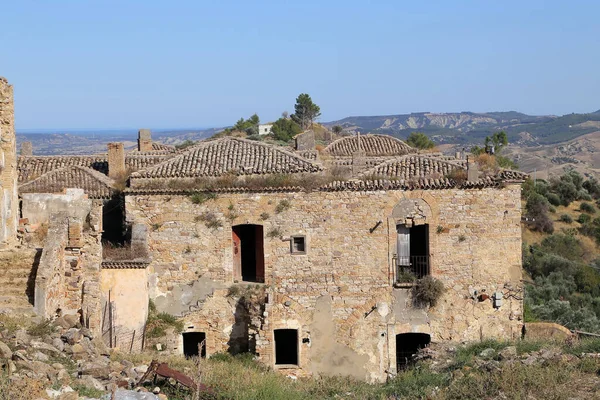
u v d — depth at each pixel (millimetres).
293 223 35312
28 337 22594
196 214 35406
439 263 35375
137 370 23188
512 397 22062
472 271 35531
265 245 35344
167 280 35438
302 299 35469
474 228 35375
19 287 27109
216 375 25328
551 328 35125
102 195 40750
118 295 32531
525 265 64688
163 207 35438
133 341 32625
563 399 21422
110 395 19125
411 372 29094
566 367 24000
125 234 35938
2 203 32031
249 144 38500
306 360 35406
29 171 48312
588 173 156625
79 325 26453
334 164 41031
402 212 35250
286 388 26328
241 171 35625
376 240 35344
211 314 35344
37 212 37375
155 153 51719
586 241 76312
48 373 20016
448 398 23094
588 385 22562
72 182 41906
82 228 29844
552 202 85500
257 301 34594
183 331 34938
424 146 103688
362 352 35562
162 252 35438
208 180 35344
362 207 35219
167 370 21969
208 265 35500
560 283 59000
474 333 35594
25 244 32531
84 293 29531
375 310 35469
